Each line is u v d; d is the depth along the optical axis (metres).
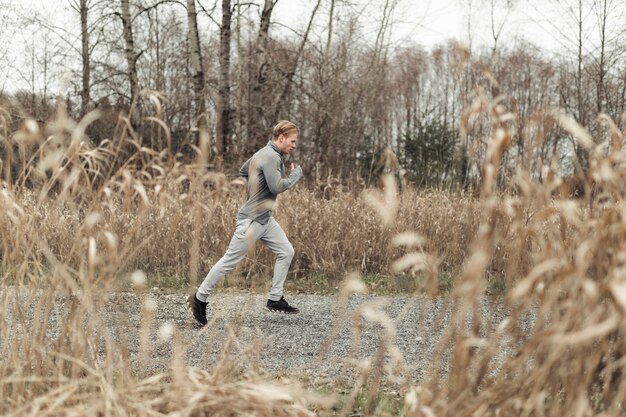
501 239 1.90
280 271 6.16
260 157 5.69
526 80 35.59
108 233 2.26
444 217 8.49
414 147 22.42
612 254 1.76
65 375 2.52
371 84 23.23
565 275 1.67
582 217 2.08
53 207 2.46
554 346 1.79
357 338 2.04
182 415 1.83
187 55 17.58
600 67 19.50
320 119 20.12
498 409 1.89
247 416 1.96
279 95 18.09
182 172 2.49
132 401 1.98
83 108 16.00
